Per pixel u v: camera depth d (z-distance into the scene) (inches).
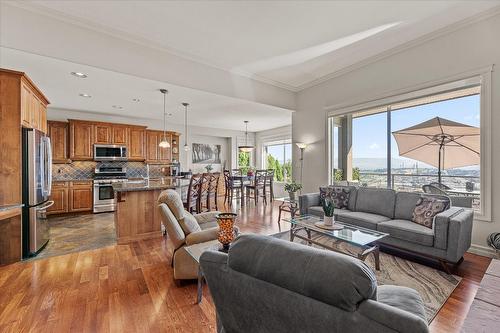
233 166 355.3
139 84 152.9
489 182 112.4
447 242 95.3
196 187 184.4
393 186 170.7
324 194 161.5
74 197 213.8
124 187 145.6
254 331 39.3
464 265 103.3
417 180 160.4
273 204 265.0
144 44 136.6
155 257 117.4
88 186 220.5
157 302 79.1
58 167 220.5
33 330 65.6
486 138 113.3
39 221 124.3
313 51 148.2
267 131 350.3
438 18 116.9
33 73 134.8
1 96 110.2
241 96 182.1
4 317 70.9
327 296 29.1
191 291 86.0
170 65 147.8
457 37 122.2
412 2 104.9
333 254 32.8
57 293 84.1
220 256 43.8
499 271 53.3
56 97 184.2
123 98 187.0
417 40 135.1
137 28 123.0
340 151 199.8
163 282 92.4
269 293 34.7
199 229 100.7
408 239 106.3
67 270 102.4
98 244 136.5
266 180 271.3
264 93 196.5
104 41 125.6
